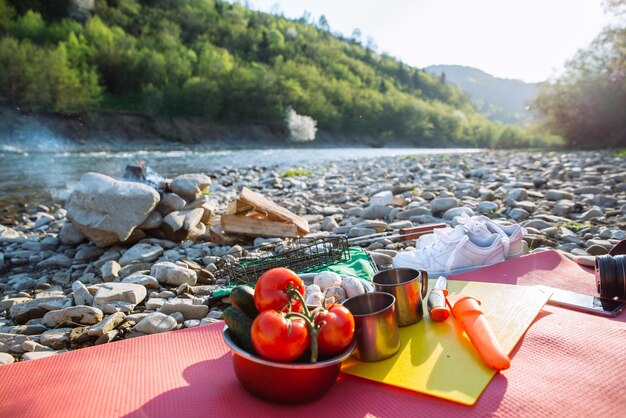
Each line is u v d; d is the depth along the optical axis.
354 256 1.18
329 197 2.69
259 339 0.52
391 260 1.29
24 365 0.69
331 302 0.77
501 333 0.68
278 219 1.55
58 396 0.60
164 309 0.97
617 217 1.70
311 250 1.22
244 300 0.58
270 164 6.16
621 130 9.39
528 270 1.00
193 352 0.72
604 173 3.12
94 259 1.46
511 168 3.75
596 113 9.53
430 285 0.92
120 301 1.01
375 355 0.62
